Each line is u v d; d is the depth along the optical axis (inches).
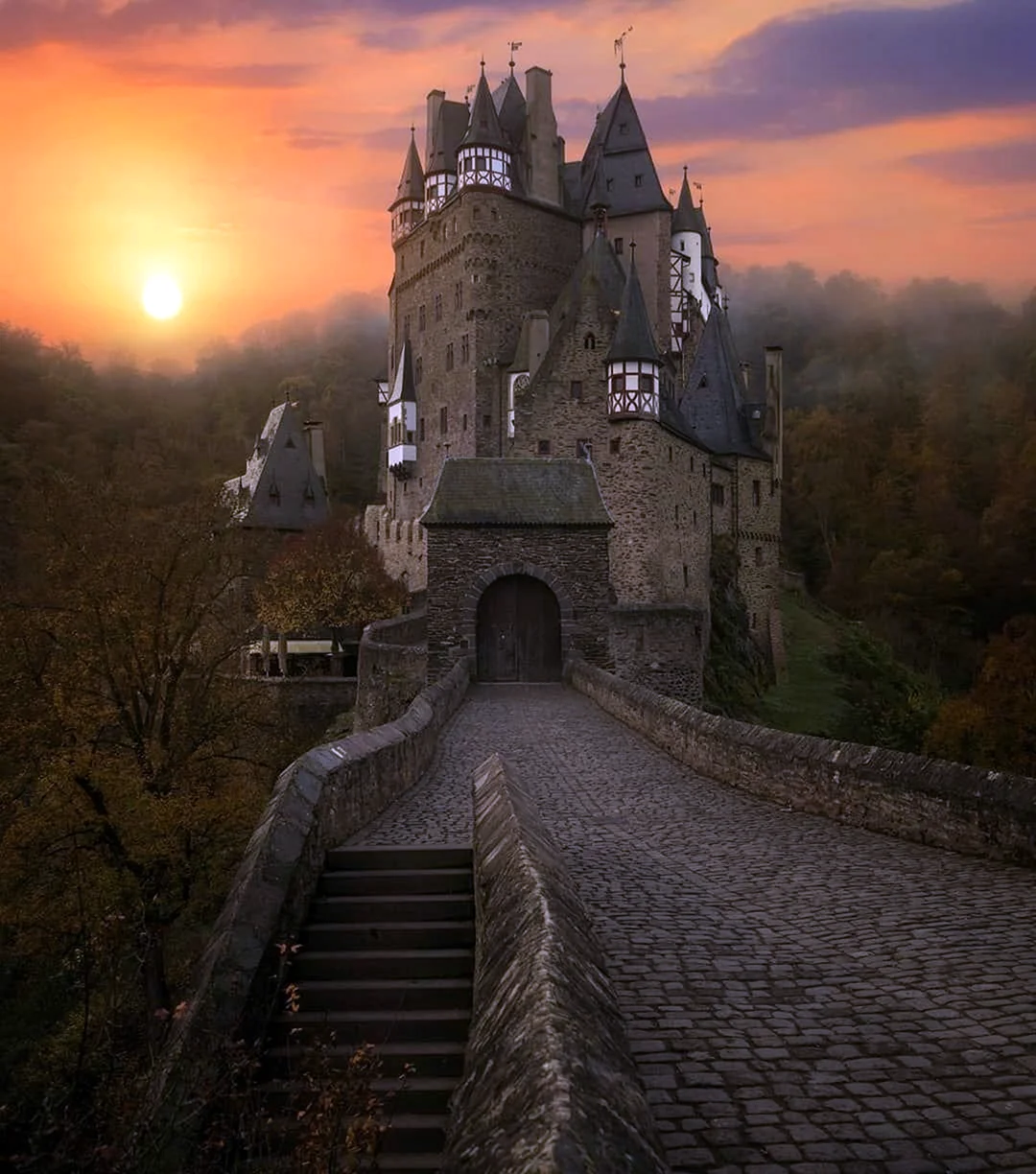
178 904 836.0
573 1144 109.7
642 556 2089.1
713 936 277.1
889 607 3233.3
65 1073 281.9
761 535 2751.0
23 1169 225.5
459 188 2869.1
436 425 3026.6
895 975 243.1
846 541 3599.9
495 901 228.2
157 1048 277.1
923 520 3531.0
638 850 389.7
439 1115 234.5
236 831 855.7
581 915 214.4
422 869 347.3
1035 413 3683.6
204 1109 219.5
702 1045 206.4
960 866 349.7
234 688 1064.2
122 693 997.8
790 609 2972.4
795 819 448.1
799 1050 203.3
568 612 1233.4
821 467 3801.7
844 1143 167.9
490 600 1256.8
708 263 3198.8
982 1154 164.2
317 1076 215.2
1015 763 1771.7
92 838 828.6
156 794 871.7
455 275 2923.2
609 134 2910.9
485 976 188.9
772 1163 162.1
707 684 2162.9
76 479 1088.2
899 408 4116.6
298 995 273.9
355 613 2203.5
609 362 2101.4
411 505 3149.6
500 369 2824.8
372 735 478.6
